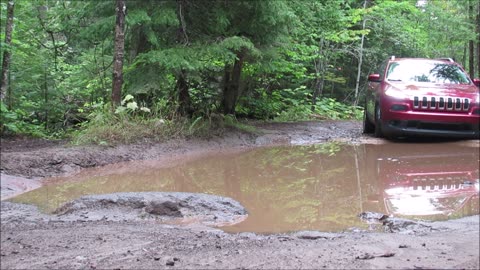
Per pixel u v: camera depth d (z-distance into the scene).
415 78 10.02
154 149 8.30
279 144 9.79
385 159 7.95
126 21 8.92
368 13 18.86
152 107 9.53
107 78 11.27
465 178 6.46
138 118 8.90
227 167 7.43
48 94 11.21
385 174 6.84
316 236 4.04
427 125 9.09
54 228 4.18
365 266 3.23
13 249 3.60
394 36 21.14
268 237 4.03
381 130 9.70
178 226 4.41
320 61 19.03
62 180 6.38
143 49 10.08
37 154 7.00
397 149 8.87
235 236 4.06
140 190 5.85
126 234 4.03
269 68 11.16
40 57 10.77
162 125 8.83
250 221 4.66
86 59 11.63
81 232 4.07
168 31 9.91
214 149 9.00
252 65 11.88
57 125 11.41
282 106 15.87
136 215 4.76
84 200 5.00
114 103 8.82
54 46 11.22
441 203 5.21
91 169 7.11
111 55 11.28
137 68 9.48
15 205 5.03
